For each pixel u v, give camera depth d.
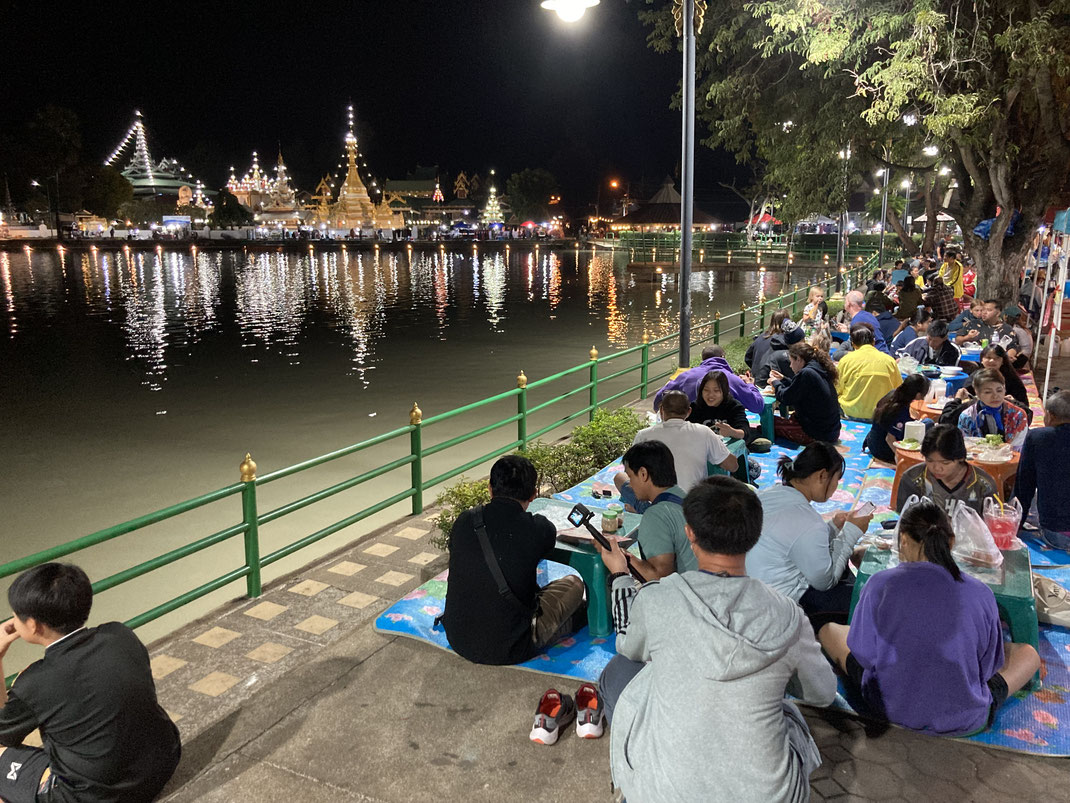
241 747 3.93
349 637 5.00
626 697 2.87
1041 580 5.02
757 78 19.86
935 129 14.29
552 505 5.62
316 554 9.26
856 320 12.66
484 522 4.47
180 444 15.02
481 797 3.53
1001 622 4.18
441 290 55.84
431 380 22.31
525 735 3.97
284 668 4.81
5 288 55.38
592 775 3.67
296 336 32.66
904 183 37.88
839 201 21.47
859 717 4.00
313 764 3.79
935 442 5.35
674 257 74.25
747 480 7.45
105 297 49.78
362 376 23.09
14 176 102.50
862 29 15.91
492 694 4.33
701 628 2.56
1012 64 13.45
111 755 3.28
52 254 97.75
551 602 4.67
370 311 42.66
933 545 3.73
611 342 30.20
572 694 4.29
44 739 3.37
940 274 19.73
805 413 8.86
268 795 3.58
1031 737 3.81
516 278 67.94
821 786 3.52
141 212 142.50
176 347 29.50
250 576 5.83
